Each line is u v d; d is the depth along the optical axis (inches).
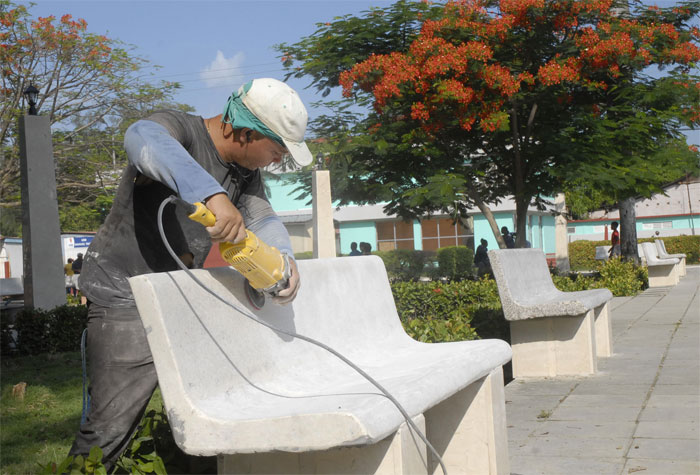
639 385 226.1
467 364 113.6
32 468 168.4
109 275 100.0
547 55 554.3
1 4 931.3
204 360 88.2
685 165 542.0
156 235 101.8
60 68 991.0
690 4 554.6
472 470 124.2
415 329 239.9
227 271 98.5
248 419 80.1
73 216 1567.4
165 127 96.5
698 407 190.4
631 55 499.5
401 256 904.9
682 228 2038.6
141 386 98.8
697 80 529.3
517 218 606.5
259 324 103.5
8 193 1074.7
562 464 146.3
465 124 519.5
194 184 82.5
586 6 514.6
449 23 518.0
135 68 1033.5
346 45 548.7
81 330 439.5
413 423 87.1
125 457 108.9
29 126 486.9
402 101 540.7
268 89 99.7
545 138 526.3
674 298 562.3
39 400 263.3
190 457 108.7
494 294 391.9
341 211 1539.1
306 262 124.3
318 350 118.2
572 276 715.4
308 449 77.0
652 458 146.7
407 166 562.9
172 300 85.0
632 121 510.6
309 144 558.3
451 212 607.5
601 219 1987.0
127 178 99.8
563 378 248.2
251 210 114.7
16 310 517.0
